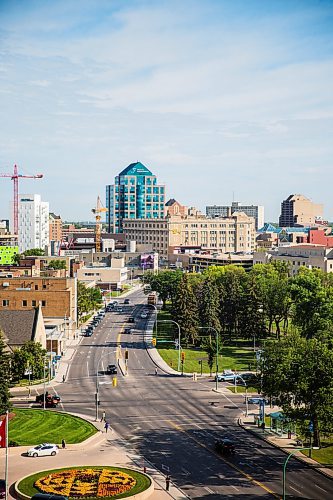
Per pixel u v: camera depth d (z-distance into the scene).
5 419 80.19
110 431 104.75
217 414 115.25
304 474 86.31
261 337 188.25
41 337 152.00
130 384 136.88
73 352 169.88
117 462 90.56
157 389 132.88
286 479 84.31
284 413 93.75
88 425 106.94
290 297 182.00
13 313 150.38
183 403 122.31
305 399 91.50
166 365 155.25
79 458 91.94
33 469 87.12
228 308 193.75
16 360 133.00
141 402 122.69
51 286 194.88
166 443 99.25
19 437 100.31
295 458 92.25
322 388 88.50
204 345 148.50
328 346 106.75
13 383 136.00
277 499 77.75
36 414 112.56
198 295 199.50
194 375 141.38
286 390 92.62
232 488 81.50
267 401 121.88
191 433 104.31
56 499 74.00
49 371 139.12
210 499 77.94
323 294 164.12
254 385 119.81
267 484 82.69
